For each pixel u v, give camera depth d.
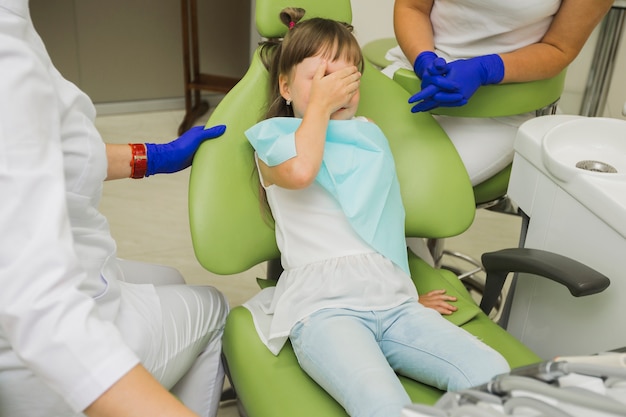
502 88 1.27
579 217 1.00
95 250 0.85
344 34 1.09
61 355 0.62
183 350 0.99
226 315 1.13
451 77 1.15
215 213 1.04
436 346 0.92
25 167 0.63
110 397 0.63
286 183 0.99
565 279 0.92
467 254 2.09
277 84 1.10
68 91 0.79
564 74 1.38
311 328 0.94
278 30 1.13
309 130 0.99
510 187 1.20
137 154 1.08
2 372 0.77
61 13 2.70
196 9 2.68
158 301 0.98
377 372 0.85
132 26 2.82
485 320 1.09
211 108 3.03
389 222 1.07
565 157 1.10
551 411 0.47
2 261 0.61
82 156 0.79
